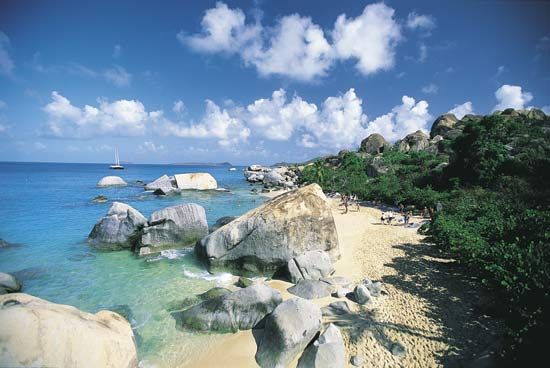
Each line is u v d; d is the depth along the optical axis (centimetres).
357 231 1947
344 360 698
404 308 914
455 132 5772
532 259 776
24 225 2077
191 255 1484
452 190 2572
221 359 736
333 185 4575
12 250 1547
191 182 4381
